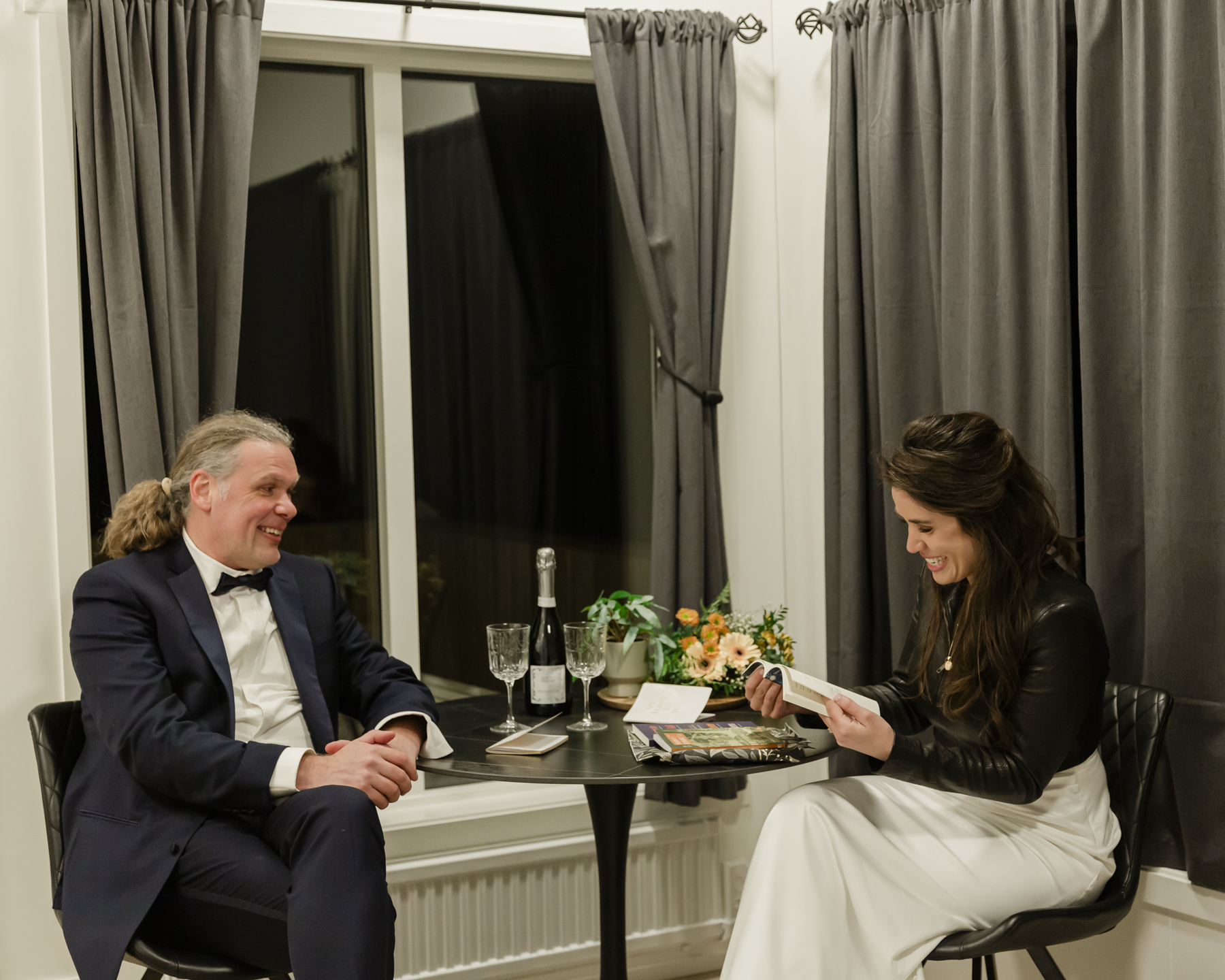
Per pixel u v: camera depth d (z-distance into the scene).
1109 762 2.04
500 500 2.86
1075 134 2.26
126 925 1.76
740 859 2.91
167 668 1.95
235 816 1.91
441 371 2.79
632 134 2.75
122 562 2.01
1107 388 2.15
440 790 2.73
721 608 2.82
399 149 2.70
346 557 2.74
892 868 1.86
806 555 2.97
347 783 1.83
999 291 2.37
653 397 2.97
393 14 2.61
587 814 2.79
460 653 2.83
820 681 1.96
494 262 2.83
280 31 2.52
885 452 2.47
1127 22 2.08
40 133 2.30
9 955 2.32
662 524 2.76
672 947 2.83
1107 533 2.15
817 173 2.90
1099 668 1.85
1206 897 2.04
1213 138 1.95
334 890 1.68
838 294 2.72
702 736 2.07
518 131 2.85
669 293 2.76
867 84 2.65
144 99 2.29
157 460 2.28
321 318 2.69
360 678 2.23
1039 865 1.87
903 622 2.58
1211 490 1.97
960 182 2.45
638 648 2.50
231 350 2.40
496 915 2.63
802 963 1.74
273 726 2.04
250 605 2.08
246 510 2.01
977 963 2.14
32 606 2.33
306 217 2.67
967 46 2.43
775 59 2.98
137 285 2.26
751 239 2.98
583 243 2.91
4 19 2.27
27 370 2.31
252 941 1.79
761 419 3.00
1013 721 1.88
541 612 2.40
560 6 2.75
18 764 2.32
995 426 1.94
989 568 1.90
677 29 2.76
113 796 1.89
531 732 2.20
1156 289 2.04
